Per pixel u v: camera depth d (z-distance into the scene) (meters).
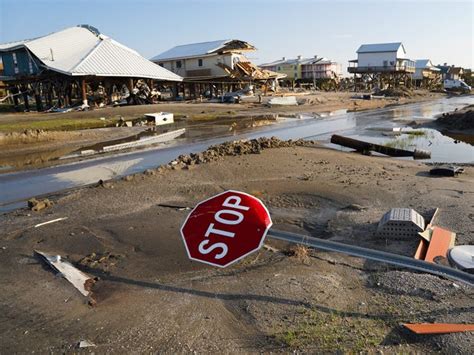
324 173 12.06
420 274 5.43
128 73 39.72
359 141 17.23
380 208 8.74
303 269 5.88
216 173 11.98
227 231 4.20
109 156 16.77
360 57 77.38
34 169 14.51
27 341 4.44
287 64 94.75
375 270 5.78
